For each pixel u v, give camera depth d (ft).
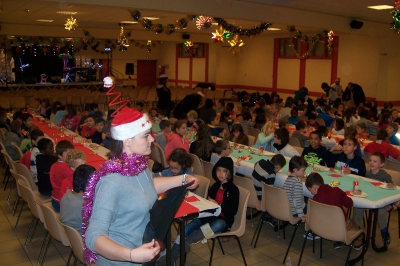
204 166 17.19
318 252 13.96
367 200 12.34
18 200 17.83
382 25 43.29
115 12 39.22
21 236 15.44
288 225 16.40
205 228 11.46
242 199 12.43
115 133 5.67
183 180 6.68
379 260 13.41
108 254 4.70
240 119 29.86
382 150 19.08
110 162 5.55
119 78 84.64
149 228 5.49
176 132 19.84
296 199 13.33
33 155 17.37
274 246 14.49
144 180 5.74
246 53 69.56
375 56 49.49
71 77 74.02
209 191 12.94
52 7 35.29
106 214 5.11
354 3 30.68
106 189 5.29
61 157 14.43
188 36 65.92
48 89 61.21
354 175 15.17
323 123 29.68
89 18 46.16
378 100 48.37
